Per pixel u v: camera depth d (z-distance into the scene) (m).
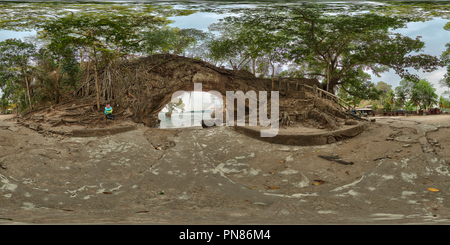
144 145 11.14
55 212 4.99
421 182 6.88
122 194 6.74
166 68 17.62
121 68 17.81
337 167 8.66
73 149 9.84
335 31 19.78
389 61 22.75
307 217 4.90
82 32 15.69
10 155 8.13
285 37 21.56
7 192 6.03
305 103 16.56
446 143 8.77
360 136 11.34
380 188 6.78
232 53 22.19
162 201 6.36
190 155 10.38
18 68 17.38
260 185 7.67
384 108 42.66
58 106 15.97
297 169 8.80
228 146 11.67
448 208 5.25
